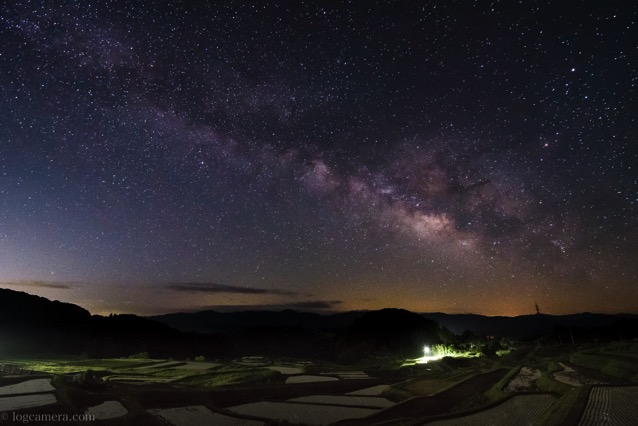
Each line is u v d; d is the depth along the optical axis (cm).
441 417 2142
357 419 2692
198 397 3338
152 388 3500
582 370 3647
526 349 8131
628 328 10856
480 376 4256
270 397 3700
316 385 4291
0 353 6812
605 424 1631
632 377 2898
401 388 4041
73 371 4547
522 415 2148
